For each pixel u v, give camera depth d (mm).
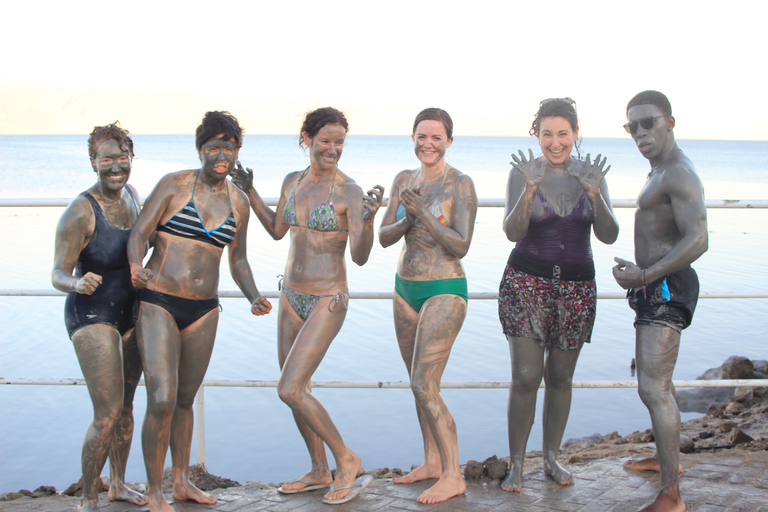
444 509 3426
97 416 3332
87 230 3420
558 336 3701
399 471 4605
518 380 3695
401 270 3881
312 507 3541
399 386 4086
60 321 10266
